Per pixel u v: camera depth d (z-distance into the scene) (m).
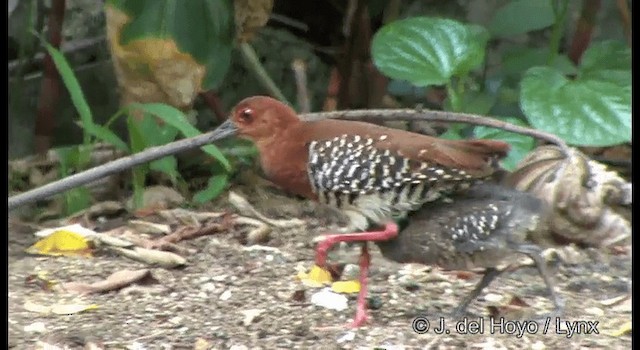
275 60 13.43
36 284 9.13
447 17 13.73
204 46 10.73
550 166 9.95
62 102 12.68
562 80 11.12
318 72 13.60
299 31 13.66
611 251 10.07
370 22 13.13
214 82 10.91
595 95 10.90
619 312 8.62
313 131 8.18
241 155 12.00
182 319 8.34
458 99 11.38
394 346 7.77
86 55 12.72
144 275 9.16
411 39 11.23
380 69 11.16
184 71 10.74
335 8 13.49
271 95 12.62
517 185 9.84
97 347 7.73
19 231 10.70
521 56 12.51
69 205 11.20
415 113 9.98
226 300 8.77
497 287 9.20
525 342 7.91
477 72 13.13
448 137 11.50
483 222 7.96
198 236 10.49
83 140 12.34
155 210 11.25
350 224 9.12
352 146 8.02
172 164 11.20
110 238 10.08
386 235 7.98
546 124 10.68
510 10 12.53
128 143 12.50
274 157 8.25
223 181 11.27
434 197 8.07
